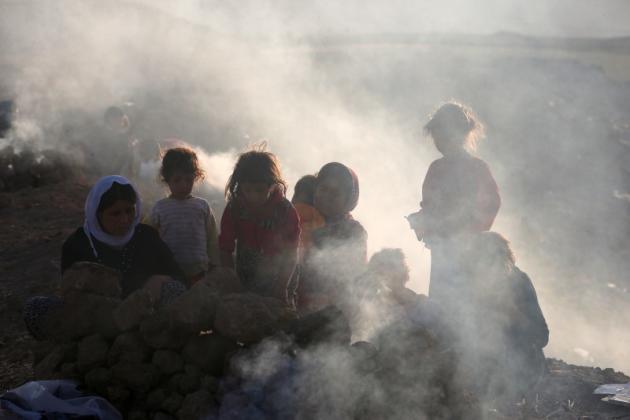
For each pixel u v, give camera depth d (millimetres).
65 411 3562
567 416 4512
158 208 4590
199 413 3576
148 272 4250
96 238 4129
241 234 4359
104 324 3816
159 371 3715
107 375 3703
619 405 4652
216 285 4031
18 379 5125
